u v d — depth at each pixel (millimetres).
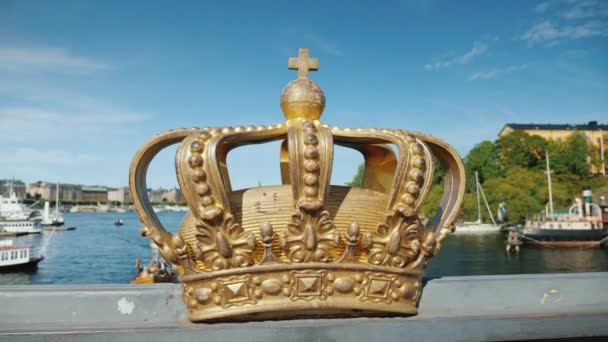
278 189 2402
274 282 2252
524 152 62906
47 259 32531
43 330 2322
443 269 27016
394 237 2355
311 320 2395
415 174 2357
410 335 2439
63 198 163125
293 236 2264
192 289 2361
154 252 34312
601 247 33719
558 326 2609
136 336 2295
